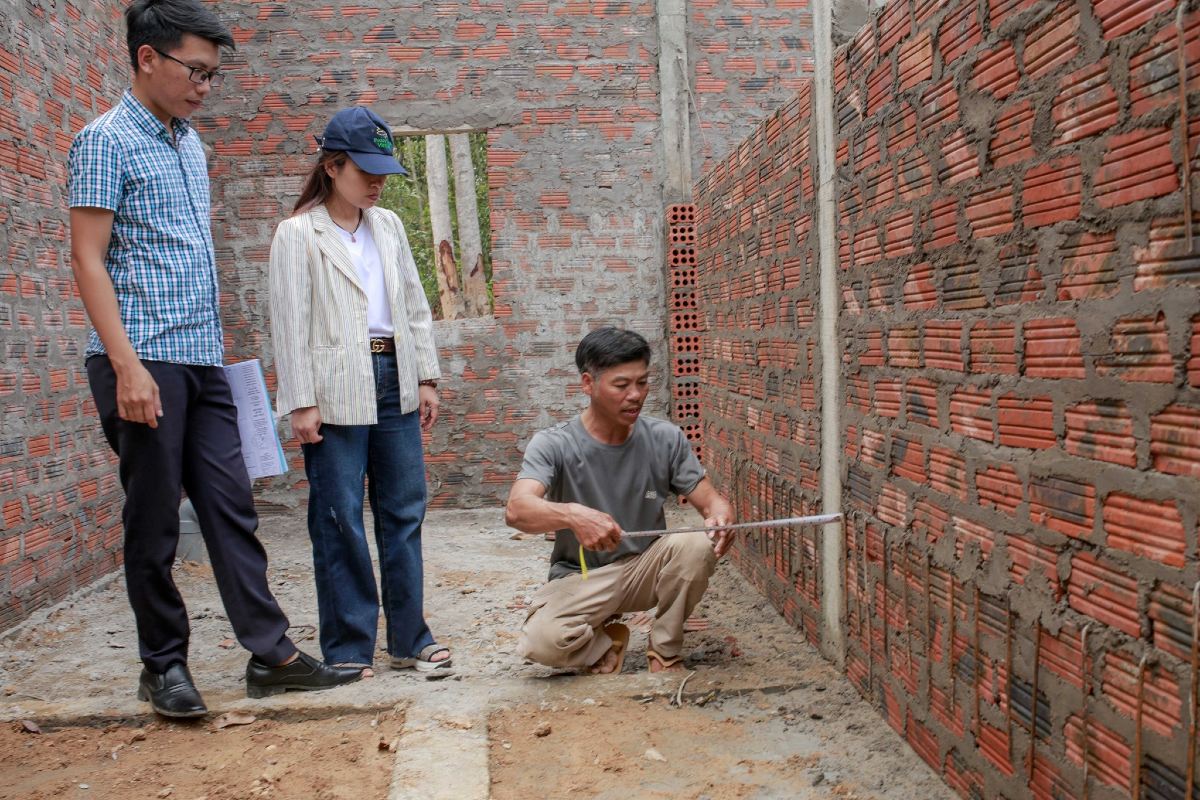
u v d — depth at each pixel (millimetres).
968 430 2391
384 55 7148
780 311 4027
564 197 7273
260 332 7164
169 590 3166
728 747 2875
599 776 2705
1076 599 1964
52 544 4812
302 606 4785
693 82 7328
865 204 3021
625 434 3449
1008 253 2166
